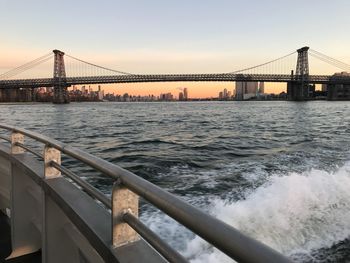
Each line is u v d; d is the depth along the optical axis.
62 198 1.86
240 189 6.11
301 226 4.53
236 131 26.08
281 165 9.04
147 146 16.16
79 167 8.95
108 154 13.38
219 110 73.38
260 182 6.62
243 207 5.06
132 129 28.25
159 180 7.39
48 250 2.14
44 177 2.21
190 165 9.53
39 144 14.55
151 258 1.29
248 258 0.73
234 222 4.55
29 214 2.83
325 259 3.77
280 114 55.72
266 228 4.44
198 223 0.89
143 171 8.67
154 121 39.00
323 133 24.25
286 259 0.68
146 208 4.74
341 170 8.02
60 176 2.27
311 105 100.00
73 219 1.71
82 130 27.83
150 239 1.19
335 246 4.02
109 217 1.62
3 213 3.65
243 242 0.76
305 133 24.23
